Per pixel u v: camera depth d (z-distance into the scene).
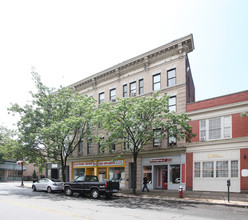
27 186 30.22
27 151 24.06
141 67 25.84
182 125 17.91
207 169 19.44
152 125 19.33
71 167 32.22
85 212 10.69
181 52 22.62
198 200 14.65
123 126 18.05
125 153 25.20
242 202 13.71
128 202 14.55
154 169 23.06
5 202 13.94
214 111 19.77
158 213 10.68
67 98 24.62
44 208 11.73
